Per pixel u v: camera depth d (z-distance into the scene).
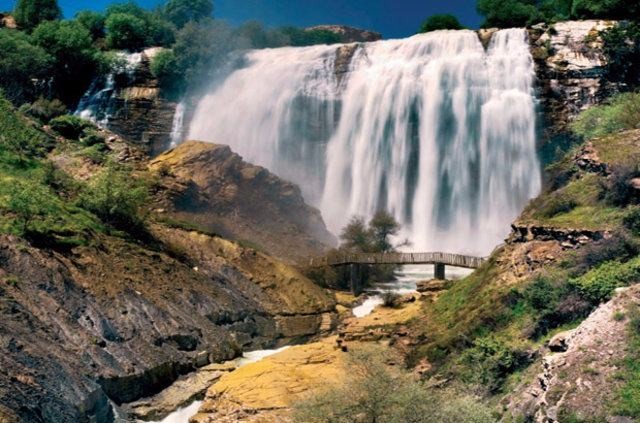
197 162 82.25
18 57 103.31
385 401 30.69
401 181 97.25
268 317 60.81
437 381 38.00
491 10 112.81
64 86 112.19
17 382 36.31
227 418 39.09
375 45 105.00
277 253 75.62
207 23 117.50
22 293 45.25
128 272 54.38
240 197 81.31
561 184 49.25
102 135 88.56
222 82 111.19
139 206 65.38
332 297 66.19
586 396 29.19
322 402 31.33
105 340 45.94
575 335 32.66
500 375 36.91
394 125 98.75
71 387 39.47
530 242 44.69
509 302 40.91
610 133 52.56
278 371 44.38
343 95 103.94
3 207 53.12
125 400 43.09
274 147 104.69
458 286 49.81
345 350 47.28
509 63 95.06
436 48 100.31
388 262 68.00
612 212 42.56
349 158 101.06
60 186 66.19
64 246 52.62
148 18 122.19
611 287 35.84
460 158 94.69
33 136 78.75
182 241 65.50
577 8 103.25
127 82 111.50
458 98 95.88
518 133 92.31
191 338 50.69
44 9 125.56
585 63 91.69
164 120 109.56
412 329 47.00
